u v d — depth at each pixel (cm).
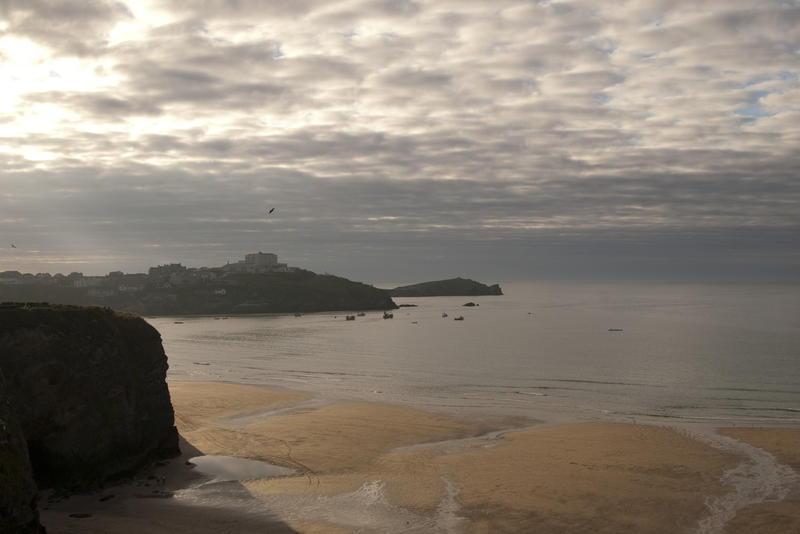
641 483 3491
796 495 3266
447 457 4159
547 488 3428
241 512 3131
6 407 2748
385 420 5350
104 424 3778
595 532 2833
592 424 5122
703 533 2803
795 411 5706
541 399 6475
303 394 6775
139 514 3094
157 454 4172
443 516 3053
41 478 3403
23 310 3750
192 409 5769
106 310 4397
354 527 2925
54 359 3631
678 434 4678
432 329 17138
